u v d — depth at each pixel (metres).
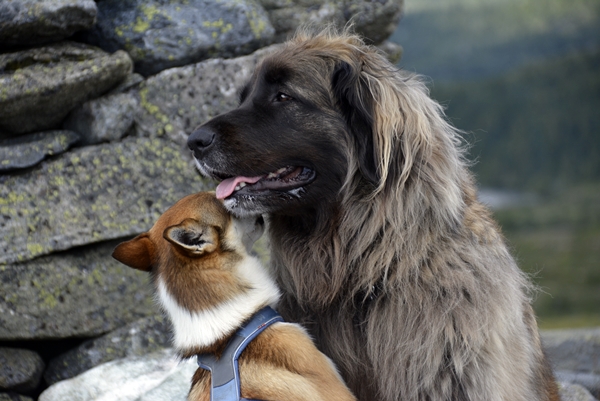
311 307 2.38
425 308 2.29
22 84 2.70
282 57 2.39
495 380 2.28
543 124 39.53
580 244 26.30
